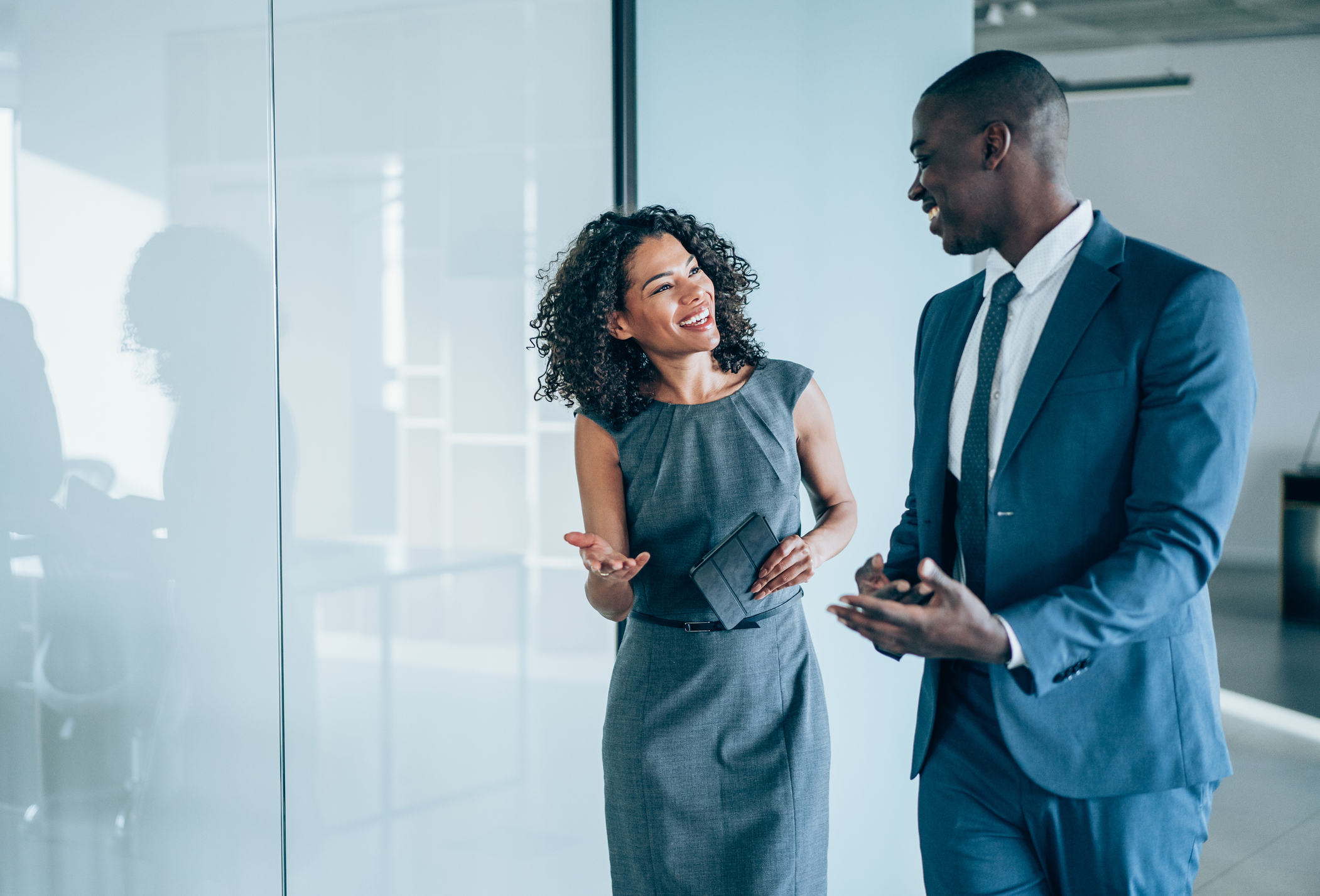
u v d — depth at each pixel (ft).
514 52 7.70
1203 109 29.30
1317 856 10.63
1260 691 16.58
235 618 6.70
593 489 5.61
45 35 6.27
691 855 5.35
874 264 8.23
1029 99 4.19
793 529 5.64
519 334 7.74
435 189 7.41
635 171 8.16
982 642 3.73
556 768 7.91
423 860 7.41
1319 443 28.53
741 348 5.72
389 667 7.24
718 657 5.36
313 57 6.94
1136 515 3.95
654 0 8.18
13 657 6.27
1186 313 3.89
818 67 8.19
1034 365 4.20
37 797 6.35
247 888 6.79
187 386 6.57
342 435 7.06
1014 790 4.47
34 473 6.28
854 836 8.34
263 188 6.75
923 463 4.82
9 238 6.21
